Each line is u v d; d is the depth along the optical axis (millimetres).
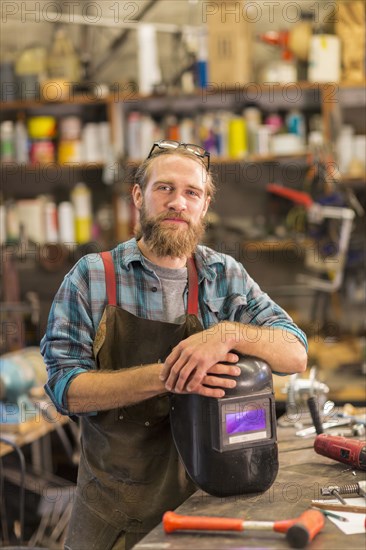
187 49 4695
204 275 2078
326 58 4395
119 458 1964
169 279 2055
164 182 1971
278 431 2273
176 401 1807
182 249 1979
